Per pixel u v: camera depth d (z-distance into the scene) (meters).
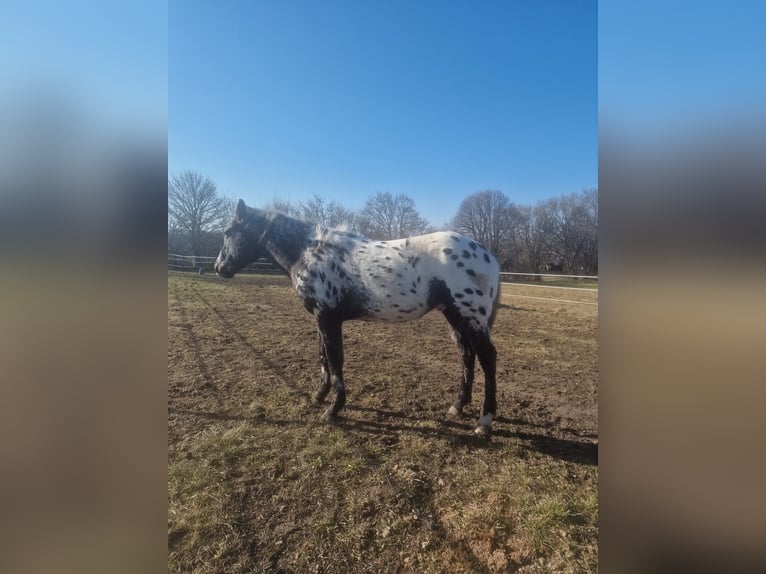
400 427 3.10
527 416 3.38
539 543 1.92
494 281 3.04
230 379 4.02
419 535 1.97
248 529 1.99
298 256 3.34
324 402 3.52
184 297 9.35
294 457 2.62
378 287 3.04
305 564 1.79
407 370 4.52
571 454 2.76
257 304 8.86
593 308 9.67
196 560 1.80
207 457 2.58
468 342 3.38
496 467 2.58
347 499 2.22
